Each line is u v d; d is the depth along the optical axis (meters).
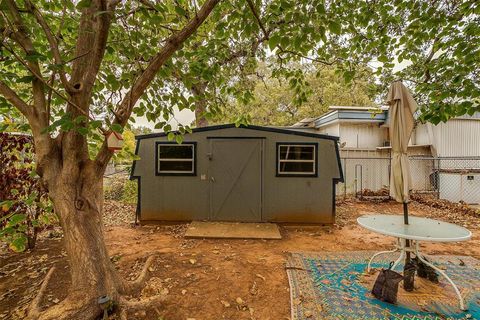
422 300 2.91
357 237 5.29
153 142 6.17
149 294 2.92
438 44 4.01
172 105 3.67
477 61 3.49
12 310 2.66
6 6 2.18
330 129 11.00
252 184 6.14
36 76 2.10
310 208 6.05
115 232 5.60
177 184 6.18
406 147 3.20
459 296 2.79
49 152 2.49
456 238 2.62
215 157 6.18
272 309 2.77
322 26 3.03
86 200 2.52
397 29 4.12
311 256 4.18
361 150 9.97
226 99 4.62
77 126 2.12
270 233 5.30
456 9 3.62
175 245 4.72
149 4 2.63
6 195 3.84
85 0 1.97
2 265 3.70
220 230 5.47
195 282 3.27
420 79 4.64
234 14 3.21
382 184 10.02
